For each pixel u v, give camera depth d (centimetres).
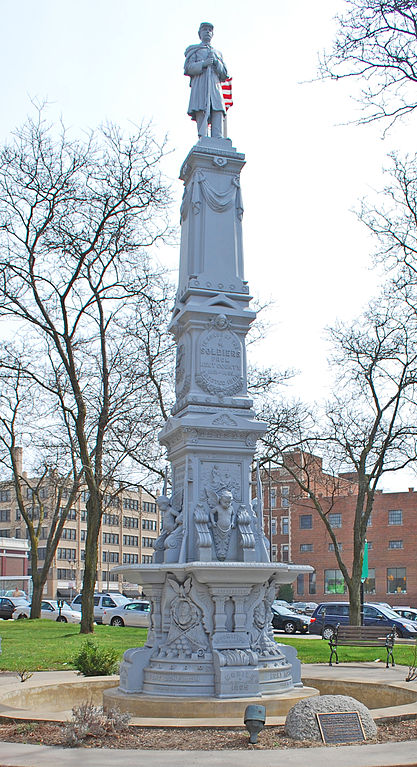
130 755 837
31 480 6034
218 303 1459
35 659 2073
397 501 7450
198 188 1526
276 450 3544
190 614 1270
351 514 7588
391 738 962
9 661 2022
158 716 1161
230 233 1516
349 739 952
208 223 1509
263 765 781
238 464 1388
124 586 10256
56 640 2669
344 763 791
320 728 952
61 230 2855
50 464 4197
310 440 3591
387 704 1354
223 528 1329
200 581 1258
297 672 1331
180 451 1391
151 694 1228
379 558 7438
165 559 1329
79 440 2998
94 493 3038
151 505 10694
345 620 4019
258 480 1421
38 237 2825
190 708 1158
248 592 1282
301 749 868
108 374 3209
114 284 3061
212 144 1552
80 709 1008
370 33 1336
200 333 1444
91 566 3055
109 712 1048
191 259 1499
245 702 1167
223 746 913
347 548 7562
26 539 9625
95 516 3073
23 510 4425
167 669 1237
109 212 2889
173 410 1488
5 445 4484
